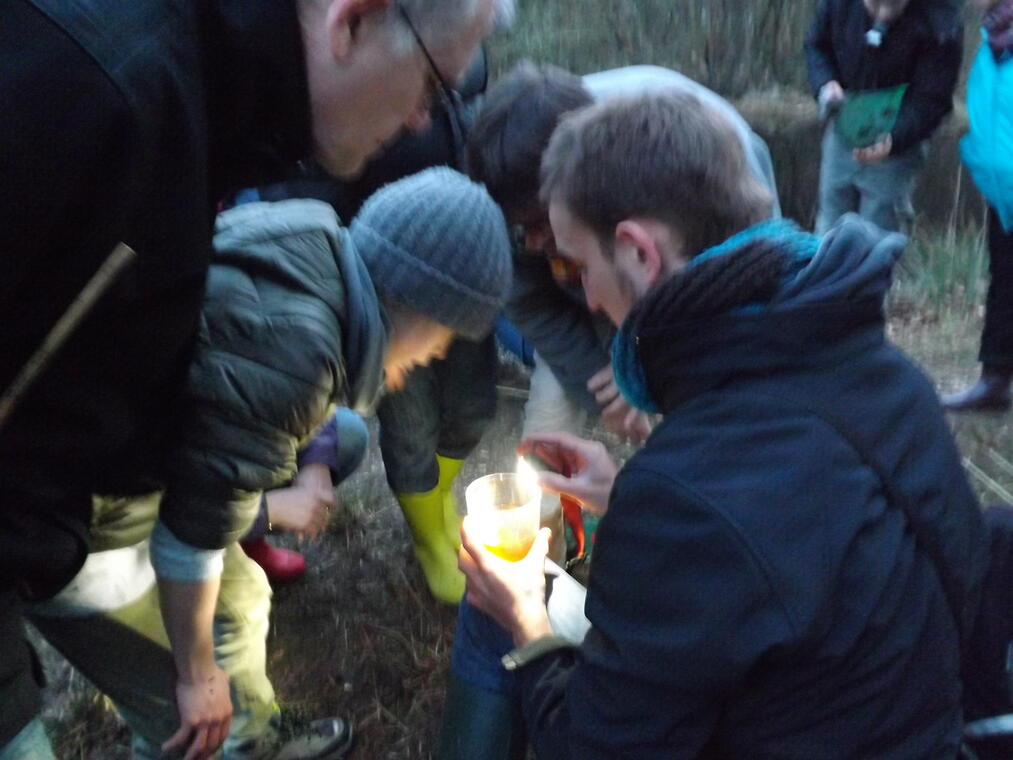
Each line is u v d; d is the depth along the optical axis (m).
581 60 4.57
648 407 1.04
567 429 2.17
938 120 3.30
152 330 0.90
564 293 1.86
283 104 0.89
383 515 2.55
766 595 0.85
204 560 1.18
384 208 1.20
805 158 4.12
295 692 2.00
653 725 0.94
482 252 1.21
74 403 0.89
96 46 0.73
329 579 2.32
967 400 2.97
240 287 1.04
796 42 4.45
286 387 1.04
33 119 0.72
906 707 0.94
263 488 1.12
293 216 1.11
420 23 0.89
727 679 0.88
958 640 1.00
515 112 1.53
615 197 0.98
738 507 0.86
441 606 2.23
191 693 1.35
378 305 1.15
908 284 3.80
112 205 0.78
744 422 0.89
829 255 0.91
